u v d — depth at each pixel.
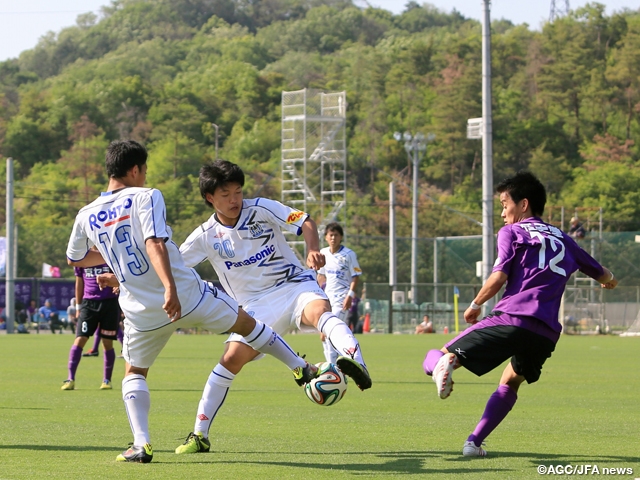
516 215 21.33
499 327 19.84
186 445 21.25
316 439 23.66
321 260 21.78
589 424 27.00
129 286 19.83
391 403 33.06
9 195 123.50
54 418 28.19
